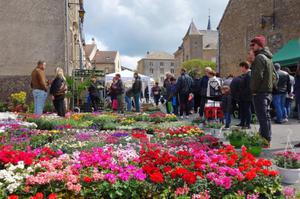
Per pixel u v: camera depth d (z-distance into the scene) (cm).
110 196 394
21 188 390
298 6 2200
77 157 522
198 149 588
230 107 1122
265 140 674
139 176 412
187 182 409
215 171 445
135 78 1725
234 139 688
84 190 400
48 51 1931
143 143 720
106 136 839
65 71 1944
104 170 456
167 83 1766
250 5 2758
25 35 1909
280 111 1265
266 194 423
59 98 1263
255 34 2695
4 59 1888
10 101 1750
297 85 1163
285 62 1989
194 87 1627
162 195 399
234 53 3036
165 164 473
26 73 1903
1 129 866
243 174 436
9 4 1898
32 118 1107
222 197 409
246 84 1026
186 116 1509
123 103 1741
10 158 473
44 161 464
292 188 455
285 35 2342
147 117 1343
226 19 3166
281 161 530
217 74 1383
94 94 1798
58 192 397
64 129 973
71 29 2423
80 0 3086
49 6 1939
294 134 986
